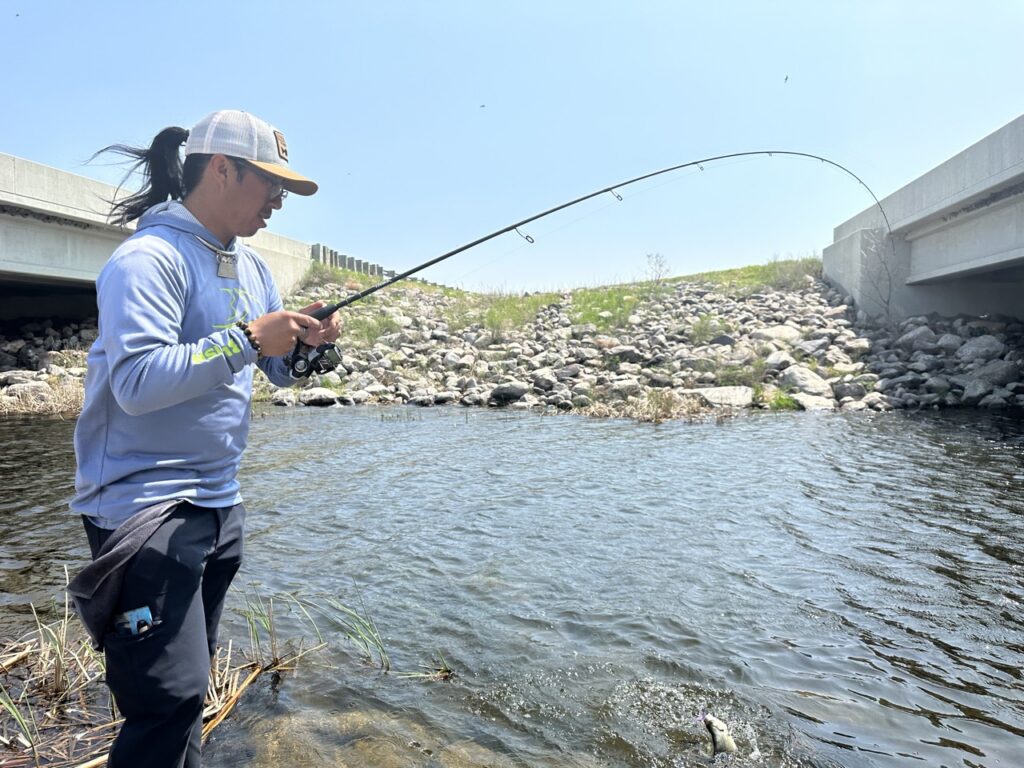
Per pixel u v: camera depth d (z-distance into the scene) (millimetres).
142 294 1546
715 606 3350
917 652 2908
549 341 15016
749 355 12742
